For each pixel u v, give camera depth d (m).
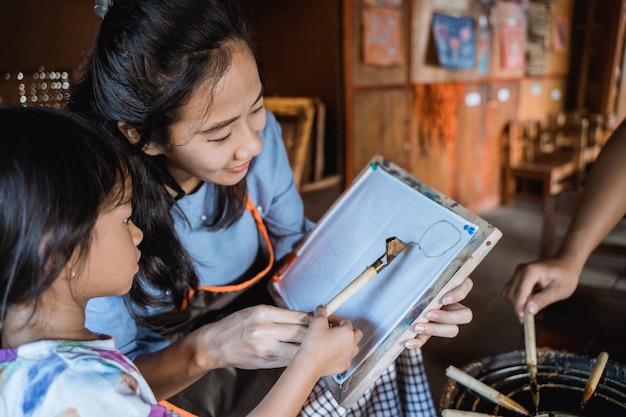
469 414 0.81
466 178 3.96
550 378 0.95
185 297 1.04
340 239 1.05
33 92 1.83
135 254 0.66
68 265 0.59
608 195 1.08
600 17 4.92
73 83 0.90
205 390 1.03
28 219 0.54
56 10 1.84
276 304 1.12
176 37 0.72
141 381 0.65
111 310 0.93
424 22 3.20
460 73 3.64
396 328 0.81
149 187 0.91
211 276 1.12
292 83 2.83
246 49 0.78
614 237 3.29
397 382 1.18
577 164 4.19
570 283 1.02
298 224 1.26
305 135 2.49
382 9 2.86
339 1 2.55
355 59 2.75
